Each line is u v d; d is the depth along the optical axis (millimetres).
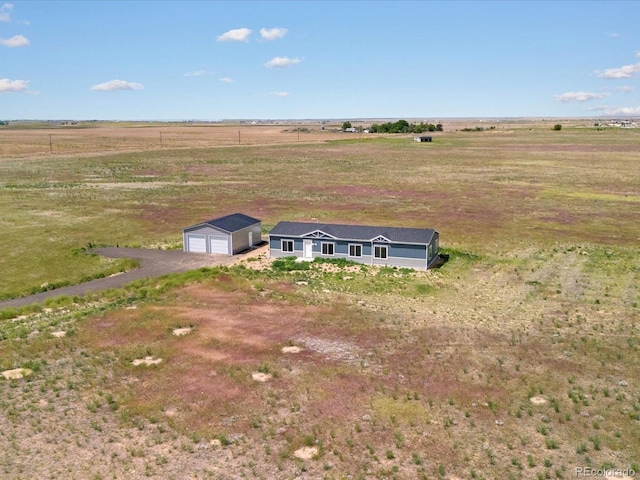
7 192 82938
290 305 35125
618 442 20062
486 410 22266
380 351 27969
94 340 29438
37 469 18422
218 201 77438
